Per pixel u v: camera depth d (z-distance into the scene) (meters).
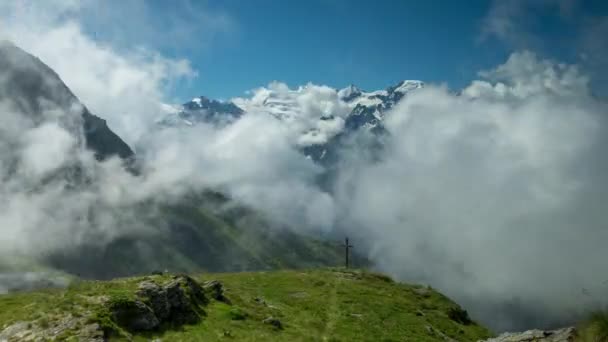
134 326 41.31
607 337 18.41
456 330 73.75
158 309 44.62
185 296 49.53
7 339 36.56
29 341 35.66
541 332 30.58
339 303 73.94
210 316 50.06
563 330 29.38
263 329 49.28
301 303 71.38
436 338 62.47
